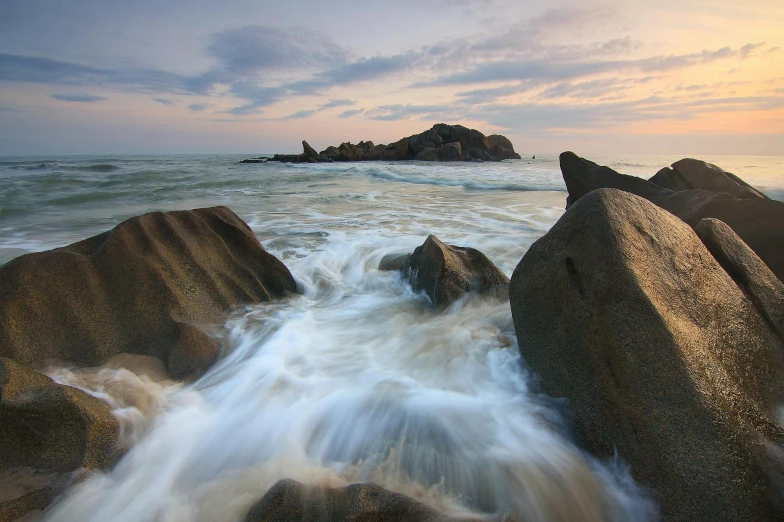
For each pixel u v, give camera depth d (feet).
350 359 14.26
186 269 16.21
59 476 9.00
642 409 9.01
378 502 7.71
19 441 9.28
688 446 8.34
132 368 12.87
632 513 8.79
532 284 12.31
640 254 10.48
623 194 11.93
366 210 44.06
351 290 20.66
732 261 12.38
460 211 43.19
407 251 26.76
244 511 8.41
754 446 8.20
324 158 208.33
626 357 9.45
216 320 15.76
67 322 13.11
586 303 10.48
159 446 10.28
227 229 18.69
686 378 8.77
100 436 9.55
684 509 8.14
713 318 10.35
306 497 7.95
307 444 10.50
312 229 33.71
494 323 15.89
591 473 9.50
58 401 9.39
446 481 9.44
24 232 33.40
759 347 10.43
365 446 10.43
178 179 80.23
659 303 9.70
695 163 27.61
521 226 35.24
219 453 10.25
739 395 9.05
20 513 8.40
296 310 17.88
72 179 72.38
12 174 84.94
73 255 14.19
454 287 17.40
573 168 32.53
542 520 8.83
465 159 203.31
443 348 14.60
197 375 13.05
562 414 10.65
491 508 8.86
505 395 12.02
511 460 9.87
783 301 11.64
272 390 12.45
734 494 7.75
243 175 96.22
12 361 10.23
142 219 16.37
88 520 8.50
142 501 8.95
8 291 12.72
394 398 11.91
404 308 18.10
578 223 11.59
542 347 11.61
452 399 11.85
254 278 18.12
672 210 22.62
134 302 14.19
